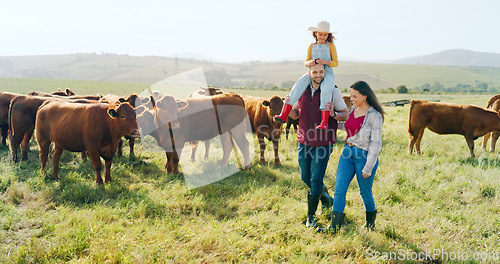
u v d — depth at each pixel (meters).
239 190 5.98
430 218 4.97
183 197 5.61
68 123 6.41
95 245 3.98
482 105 27.81
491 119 9.05
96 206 5.19
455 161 8.41
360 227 4.61
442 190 6.04
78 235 4.09
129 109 6.16
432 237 4.36
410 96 50.38
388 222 4.79
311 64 4.12
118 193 6.00
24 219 4.71
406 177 6.63
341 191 4.40
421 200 5.66
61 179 6.53
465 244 4.18
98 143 6.31
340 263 3.75
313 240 4.29
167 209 5.14
